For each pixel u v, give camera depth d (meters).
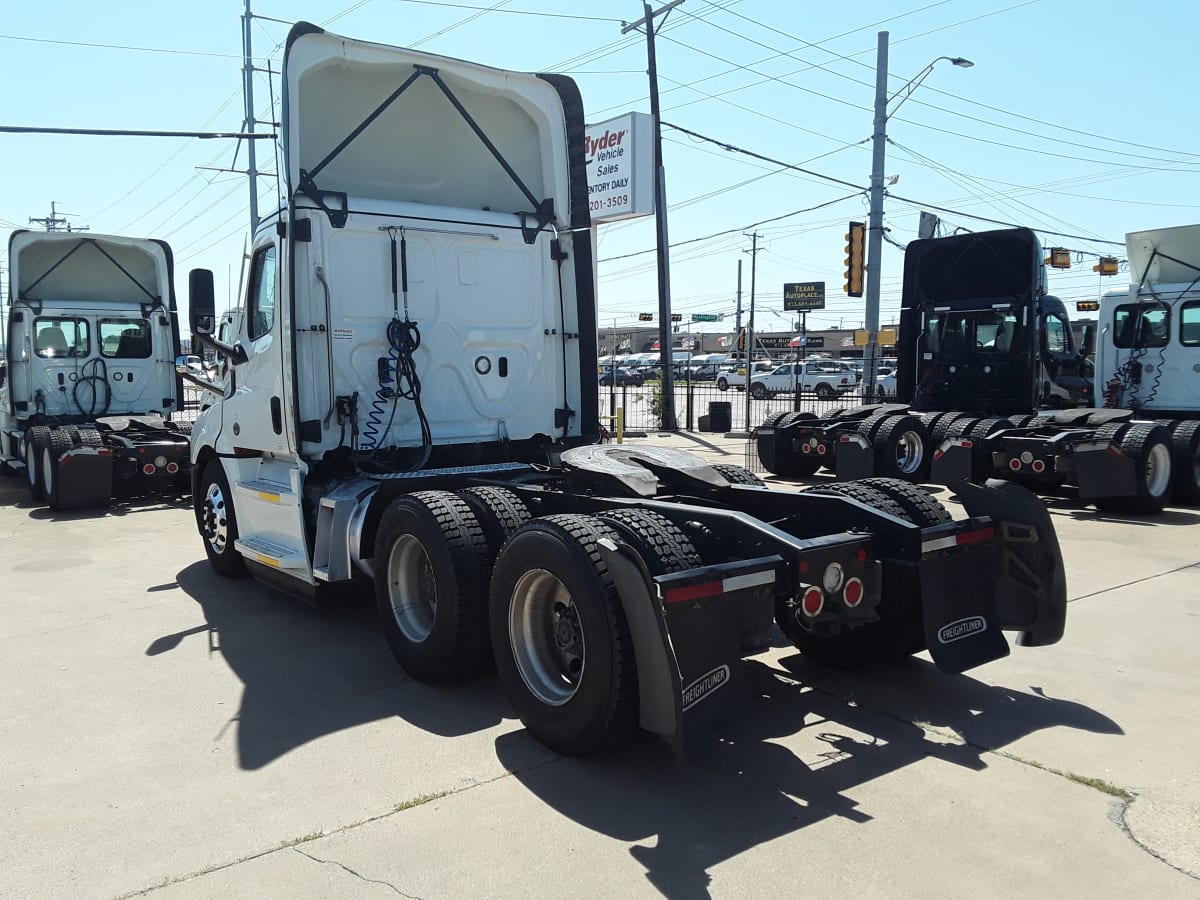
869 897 2.93
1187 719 4.39
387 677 5.15
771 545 4.11
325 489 5.73
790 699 4.74
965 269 14.07
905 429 12.38
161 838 3.37
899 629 4.73
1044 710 4.53
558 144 6.83
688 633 3.58
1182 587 6.86
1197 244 11.99
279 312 5.80
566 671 4.17
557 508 5.14
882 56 19.06
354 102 6.24
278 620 6.31
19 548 8.95
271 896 2.98
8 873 3.14
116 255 13.84
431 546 4.78
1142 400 12.70
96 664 5.40
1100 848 3.21
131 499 12.48
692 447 18.53
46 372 13.10
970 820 3.43
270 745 4.22
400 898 2.96
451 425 6.31
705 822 3.44
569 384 6.97
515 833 3.38
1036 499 4.62
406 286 6.05
